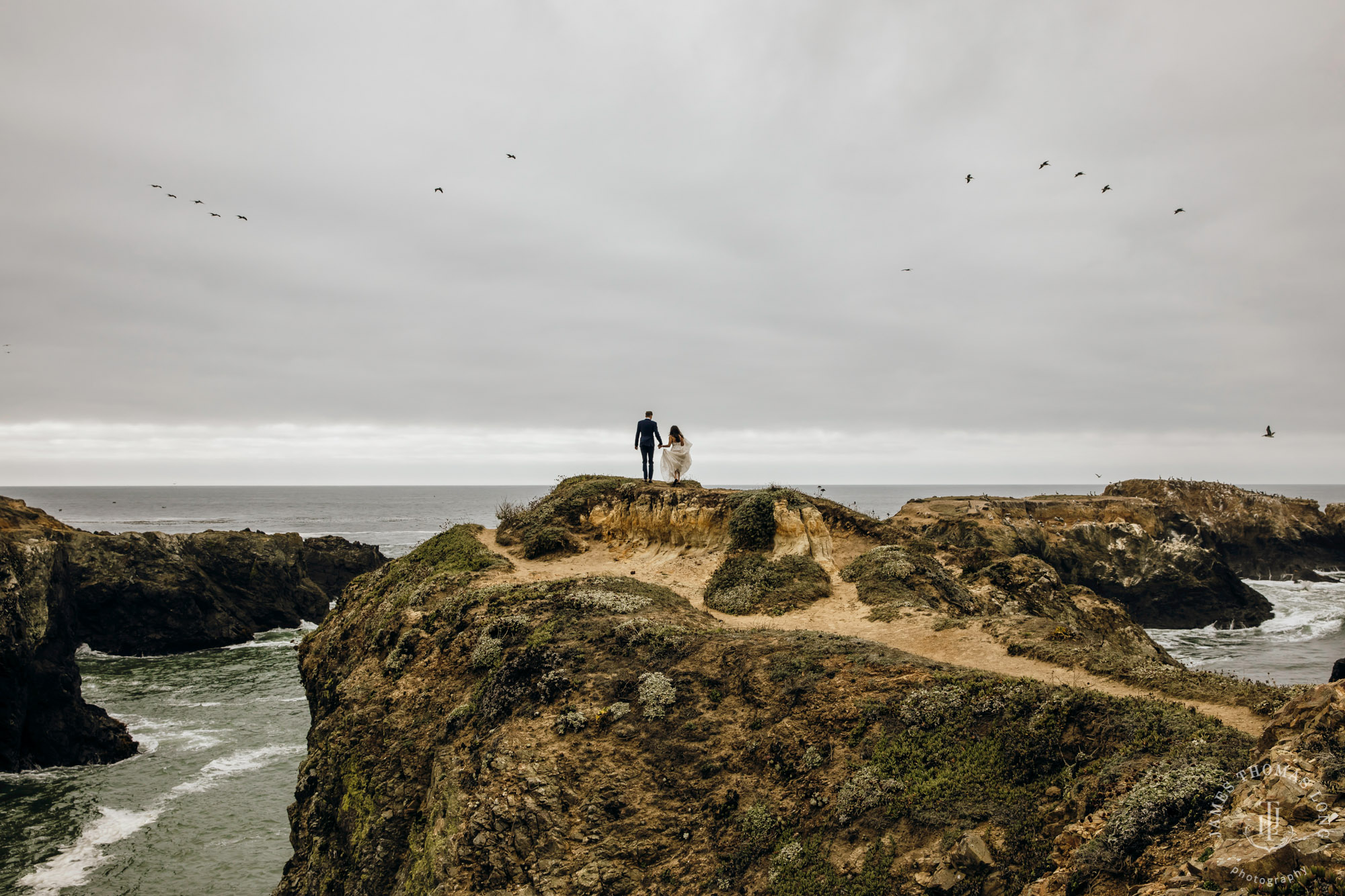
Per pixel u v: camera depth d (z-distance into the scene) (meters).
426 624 26.77
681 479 40.31
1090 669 17.05
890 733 14.95
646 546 35.34
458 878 17.11
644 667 19.86
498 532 39.97
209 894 30.58
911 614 23.48
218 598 75.50
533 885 15.87
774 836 14.53
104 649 68.31
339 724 25.42
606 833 16.12
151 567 70.88
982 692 14.84
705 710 17.69
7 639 42.00
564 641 21.61
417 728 22.86
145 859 33.09
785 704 16.70
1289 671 53.69
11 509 72.25
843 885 12.79
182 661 67.00
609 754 17.47
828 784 14.65
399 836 20.78
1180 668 16.22
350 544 96.12
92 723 45.06
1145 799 10.53
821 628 23.88
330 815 24.27
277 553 83.56
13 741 42.16
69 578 55.88
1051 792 12.43
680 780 16.52
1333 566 98.94
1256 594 76.50
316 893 22.89
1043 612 29.47
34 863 32.75
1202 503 101.88
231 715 52.09
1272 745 10.45
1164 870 9.36
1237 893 7.80
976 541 69.81
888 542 32.50
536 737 18.45
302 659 35.53
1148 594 75.75
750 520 31.55
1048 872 11.15
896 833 13.09
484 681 22.03
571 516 38.53
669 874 15.07
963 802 13.05
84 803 38.44
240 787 40.31
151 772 42.28
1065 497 98.06
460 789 18.94
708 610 27.34
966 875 11.80
